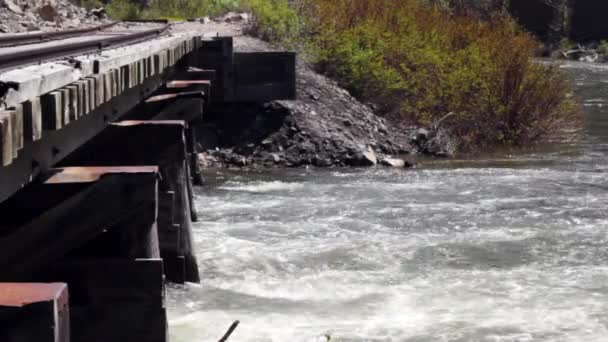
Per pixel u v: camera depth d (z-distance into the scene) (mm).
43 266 7551
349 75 29281
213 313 11367
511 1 83188
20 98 5961
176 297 11758
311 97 26828
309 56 29844
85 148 10641
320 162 24141
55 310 4570
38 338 4555
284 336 10508
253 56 25453
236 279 12883
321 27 30766
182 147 10742
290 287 12617
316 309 11641
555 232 16047
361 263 13938
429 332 10727
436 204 18625
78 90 7590
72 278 7504
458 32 32781
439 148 26156
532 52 30203
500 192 20078
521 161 24953
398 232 16094
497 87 28344
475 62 29047
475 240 15406
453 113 28016
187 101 16062
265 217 17391
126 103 12234
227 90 25344
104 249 7789
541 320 11258
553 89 28984
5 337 4531
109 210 7656
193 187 20766
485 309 11688
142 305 7508
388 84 29172
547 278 13195
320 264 13828
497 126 28172
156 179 7703
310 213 17750
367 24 31453
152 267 7512
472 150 26984
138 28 23609
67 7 30641
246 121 25234
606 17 84188
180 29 27641
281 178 22203
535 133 28359
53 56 9305
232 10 39062
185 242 12180
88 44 11094
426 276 13258
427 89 28781
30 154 7137
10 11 23953
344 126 26109
